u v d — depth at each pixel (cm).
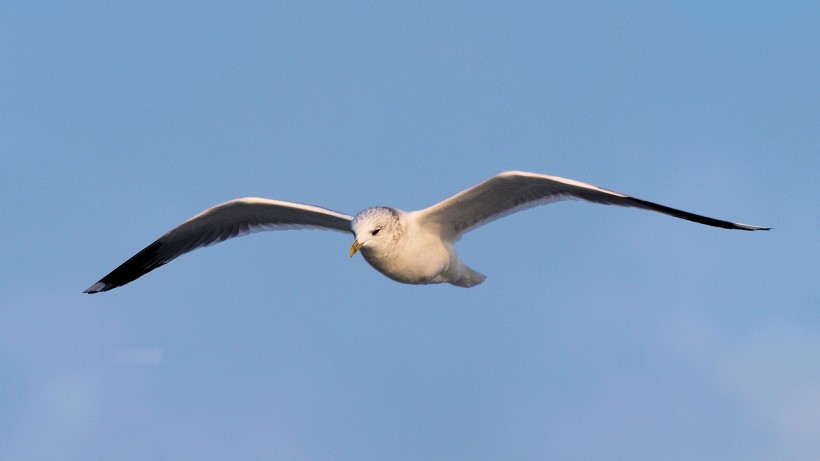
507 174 1183
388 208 1213
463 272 1320
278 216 1388
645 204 1186
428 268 1250
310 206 1322
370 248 1191
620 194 1166
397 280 1257
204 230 1435
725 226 1201
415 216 1238
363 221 1188
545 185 1227
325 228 1374
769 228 1180
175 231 1416
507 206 1260
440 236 1269
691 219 1203
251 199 1339
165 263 1477
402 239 1208
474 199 1233
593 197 1224
